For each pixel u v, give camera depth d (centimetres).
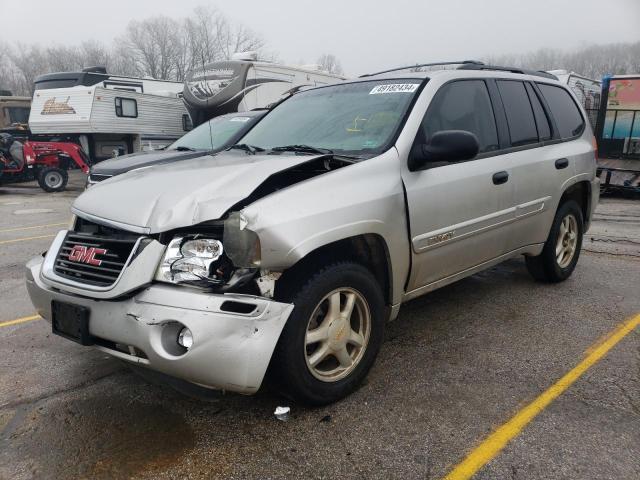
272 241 256
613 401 304
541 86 484
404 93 371
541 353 368
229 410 300
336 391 298
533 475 243
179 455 261
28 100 2402
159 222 265
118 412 301
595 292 496
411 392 316
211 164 334
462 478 241
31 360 370
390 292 330
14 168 1625
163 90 2070
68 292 286
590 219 545
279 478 244
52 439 276
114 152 1770
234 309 252
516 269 574
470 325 419
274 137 401
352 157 331
